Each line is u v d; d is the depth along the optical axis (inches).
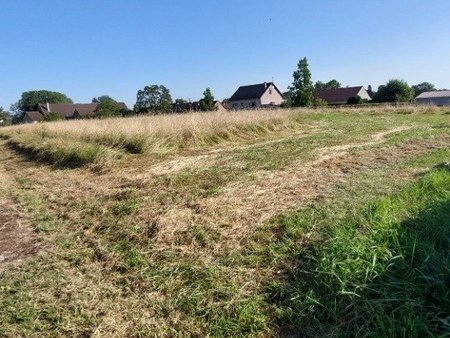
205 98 1738.4
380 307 88.7
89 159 325.1
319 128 525.3
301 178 223.0
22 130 798.5
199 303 106.6
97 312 106.5
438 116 744.3
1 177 316.2
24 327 101.7
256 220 158.6
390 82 1831.9
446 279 93.6
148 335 96.6
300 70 1727.4
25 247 155.6
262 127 486.6
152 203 195.0
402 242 113.9
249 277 117.3
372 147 319.9
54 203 219.0
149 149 355.6
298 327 94.2
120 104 2974.9
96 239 158.6
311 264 117.5
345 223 140.7
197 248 140.2
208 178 238.4
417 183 185.3
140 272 126.6
